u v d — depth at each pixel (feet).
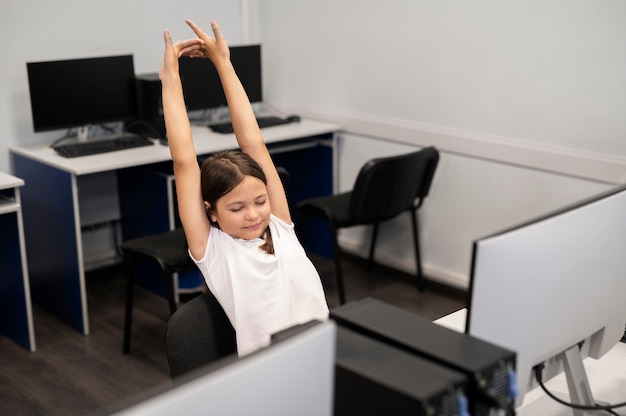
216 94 13.23
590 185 10.32
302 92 13.98
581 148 10.34
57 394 9.46
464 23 11.24
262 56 14.49
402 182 11.16
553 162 10.58
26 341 10.59
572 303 4.32
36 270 11.87
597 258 4.40
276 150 12.76
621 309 4.84
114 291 12.57
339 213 11.50
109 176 12.99
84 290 10.93
